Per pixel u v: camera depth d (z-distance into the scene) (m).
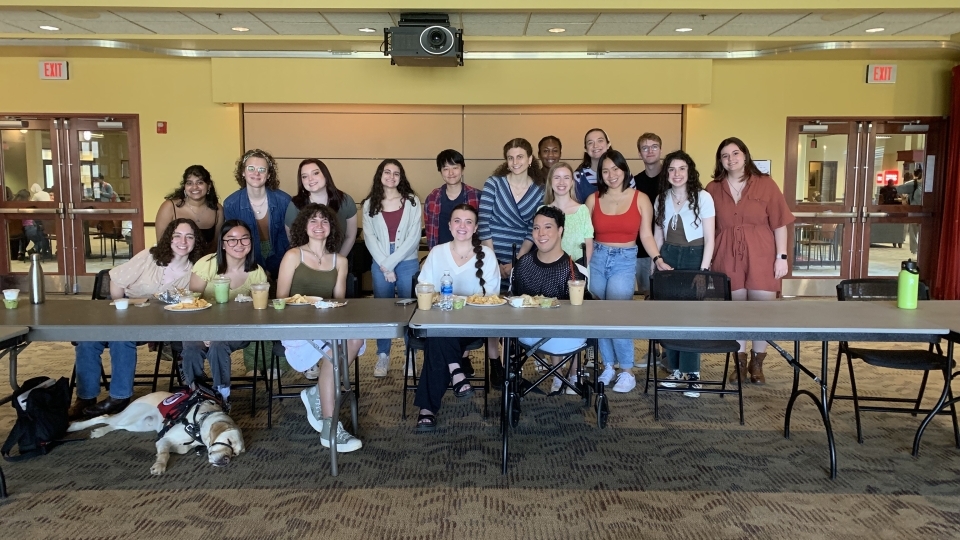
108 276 3.69
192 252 3.57
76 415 3.48
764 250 4.05
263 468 2.93
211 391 3.17
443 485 2.77
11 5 5.30
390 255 4.26
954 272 7.11
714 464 2.98
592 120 7.49
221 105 7.39
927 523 2.44
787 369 4.64
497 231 4.15
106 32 6.42
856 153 7.52
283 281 3.38
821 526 2.42
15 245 7.71
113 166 7.53
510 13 5.64
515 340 3.25
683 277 3.66
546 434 3.35
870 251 7.65
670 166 3.99
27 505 2.57
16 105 7.36
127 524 2.43
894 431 3.39
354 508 2.56
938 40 6.57
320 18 5.82
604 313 2.88
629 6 5.40
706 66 7.08
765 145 7.45
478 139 7.54
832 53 6.95
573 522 2.46
